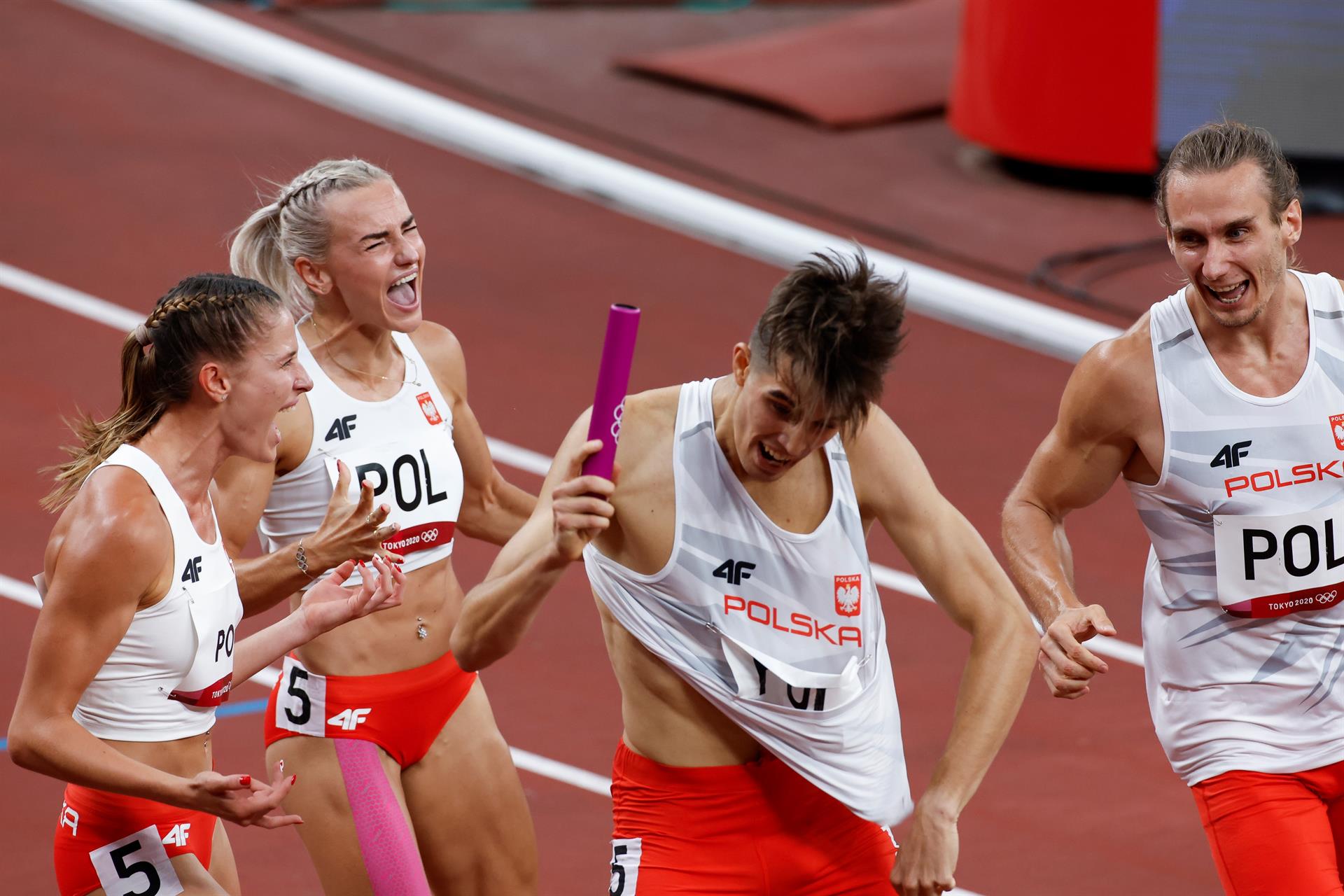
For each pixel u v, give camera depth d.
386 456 16.19
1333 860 14.51
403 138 47.97
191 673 13.76
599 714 24.58
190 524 13.61
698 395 13.16
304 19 55.06
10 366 34.12
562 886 20.27
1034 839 22.16
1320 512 14.34
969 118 48.59
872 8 62.75
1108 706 25.86
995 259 43.66
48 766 12.93
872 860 13.85
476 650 13.19
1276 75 45.16
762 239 43.97
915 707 25.23
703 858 13.61
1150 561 15.58
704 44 57.53
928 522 13.32
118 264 39.22
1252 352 14.39
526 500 18.11
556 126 49.53
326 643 15.95
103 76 49.44
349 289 15.82
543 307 39.47
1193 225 13.77
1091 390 14.80
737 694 13.16
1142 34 45.12
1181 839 22.30
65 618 12.97
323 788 15.94
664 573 13.14
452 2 58.19
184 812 14.05
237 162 45.34
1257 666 14.70
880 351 11.70
